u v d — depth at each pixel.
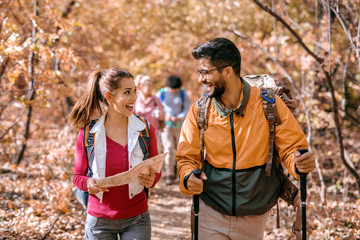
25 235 4.19
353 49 4.21
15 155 6.72
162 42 10.93
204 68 2.35
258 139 2.37
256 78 2.72
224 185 2.40
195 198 2.42
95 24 9.52
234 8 10.12
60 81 6.04
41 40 5.45
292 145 2.37
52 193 5.13
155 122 6.70
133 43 11.33
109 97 2.52
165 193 6.59
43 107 5.94
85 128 2.56
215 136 2.42
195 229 2.42
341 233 4.09
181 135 2.62
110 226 2.52
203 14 10.42
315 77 6.11
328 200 5.21
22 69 5.44
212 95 2.37
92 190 2.38
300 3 9.54
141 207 2.58
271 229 4.48
